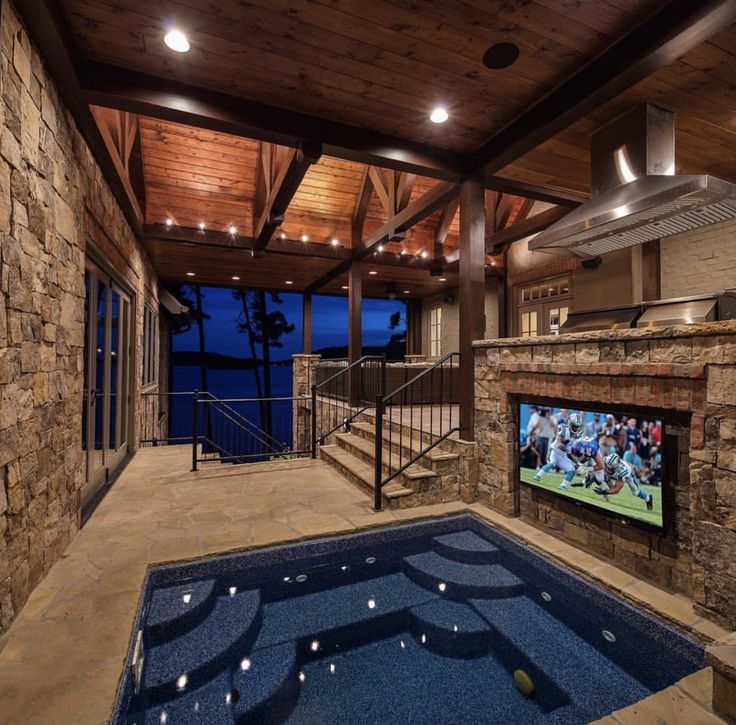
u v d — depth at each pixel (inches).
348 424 229.1
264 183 208.2
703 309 91.6
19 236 78.7
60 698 61.5
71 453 111.3
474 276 148.7
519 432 132.2
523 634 86.5
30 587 86.2
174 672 74.1
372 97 118.2
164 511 135.3
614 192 123.3
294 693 69.7
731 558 77.1
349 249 257.4
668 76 107.8
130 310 209.8
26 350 82.9
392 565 117.5
